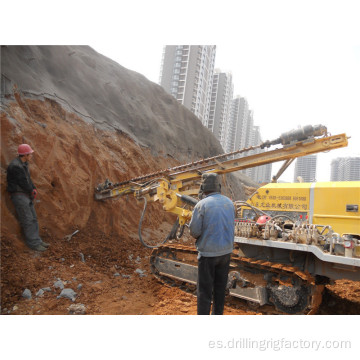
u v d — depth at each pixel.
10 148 5.36
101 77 11.42
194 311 4.30
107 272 5.50
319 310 4.87
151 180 6.68
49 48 8.86
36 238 5.25
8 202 5.07
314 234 4.34
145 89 15.12
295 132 5.29
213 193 3.32
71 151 7.08
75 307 3.82
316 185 5.66
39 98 7.05
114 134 10.15
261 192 6.27
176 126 16.27
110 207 7.73
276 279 4.68
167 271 5.57
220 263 3.17
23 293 3.95
